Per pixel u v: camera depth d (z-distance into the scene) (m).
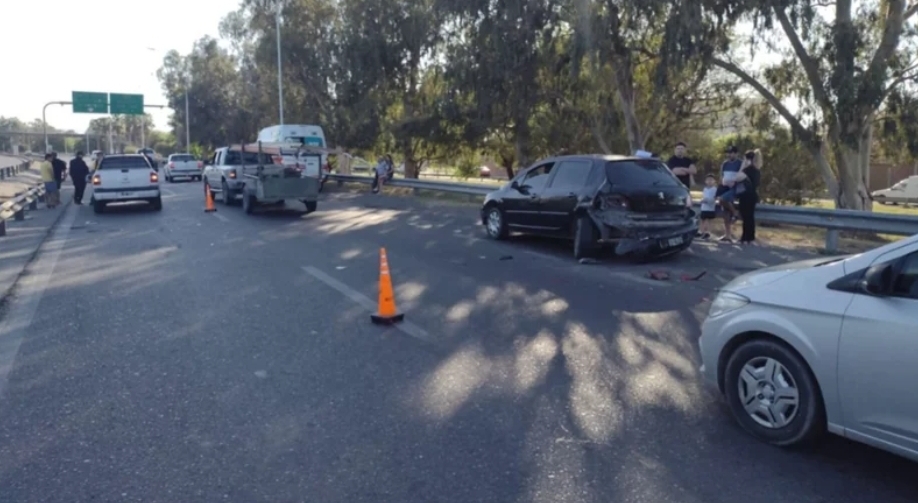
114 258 13.02
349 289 10.05
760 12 19.19
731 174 14.02
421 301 9.27
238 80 60.00
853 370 4.34
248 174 20.98
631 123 25.22
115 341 7.53
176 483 4.43
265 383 6.20
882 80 18.45
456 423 5.30
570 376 6.30
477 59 27.28
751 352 4.96
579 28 22.28
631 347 7.16
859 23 19.77
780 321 4.76
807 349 4.57
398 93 37.00
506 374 6.37
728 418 5.34
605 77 24.95
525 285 10.29
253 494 4.29
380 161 30.16
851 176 21.12
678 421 5.30
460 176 40.22
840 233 15.46
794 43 20.03
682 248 12.23
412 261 12.47
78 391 6.04
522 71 26.14
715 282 10.38
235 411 5.57
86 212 22.66
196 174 44.03
